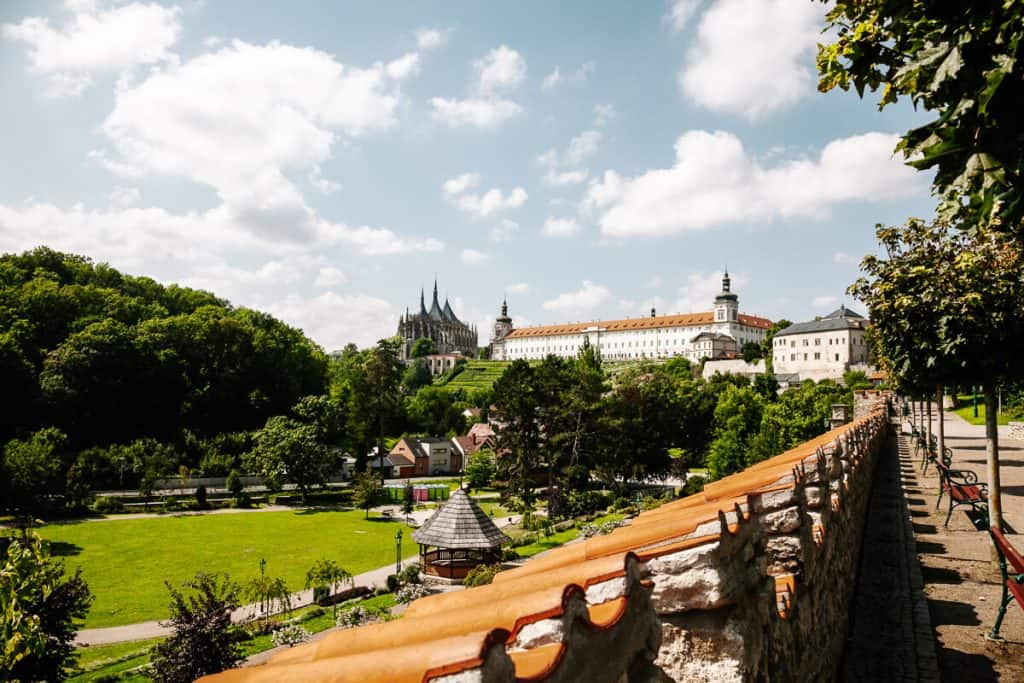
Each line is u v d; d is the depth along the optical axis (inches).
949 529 665.6
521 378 3344.0
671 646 137.6
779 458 303.4
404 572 2004.2
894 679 271.4
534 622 98.2
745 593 144.7
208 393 4439.0
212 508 3390.7
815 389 4466.0
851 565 393.1
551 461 3280.0
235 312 5816.9
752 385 5851.4
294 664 108.7
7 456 2866.6
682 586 135.7
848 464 410.3
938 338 649.6
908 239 707.4
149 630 1600.6
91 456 3607.3
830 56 345.7
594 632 99.8
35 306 4293.8
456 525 2005.4
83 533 2689.5
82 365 3902.6
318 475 3720.5
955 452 1504.7
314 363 5565.9
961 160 249.1
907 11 290.7
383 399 4872.0
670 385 4402.1
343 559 2388.0
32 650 548.7
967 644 332.8
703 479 3388.3
